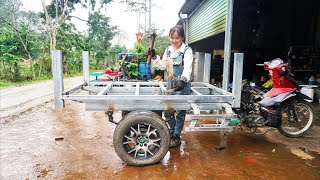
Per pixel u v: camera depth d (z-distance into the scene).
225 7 6.77
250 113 4.26
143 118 3.21
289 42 10.23
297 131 4.46
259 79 9.16
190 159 3.55
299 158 3.59
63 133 4.70
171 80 3.61
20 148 3.96
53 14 24.19
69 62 20.66
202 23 10.10
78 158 3.59
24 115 6.14
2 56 14.27
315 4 9.10
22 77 14.95
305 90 6.75
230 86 5.53
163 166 3.34
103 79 6.53
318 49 8.24
